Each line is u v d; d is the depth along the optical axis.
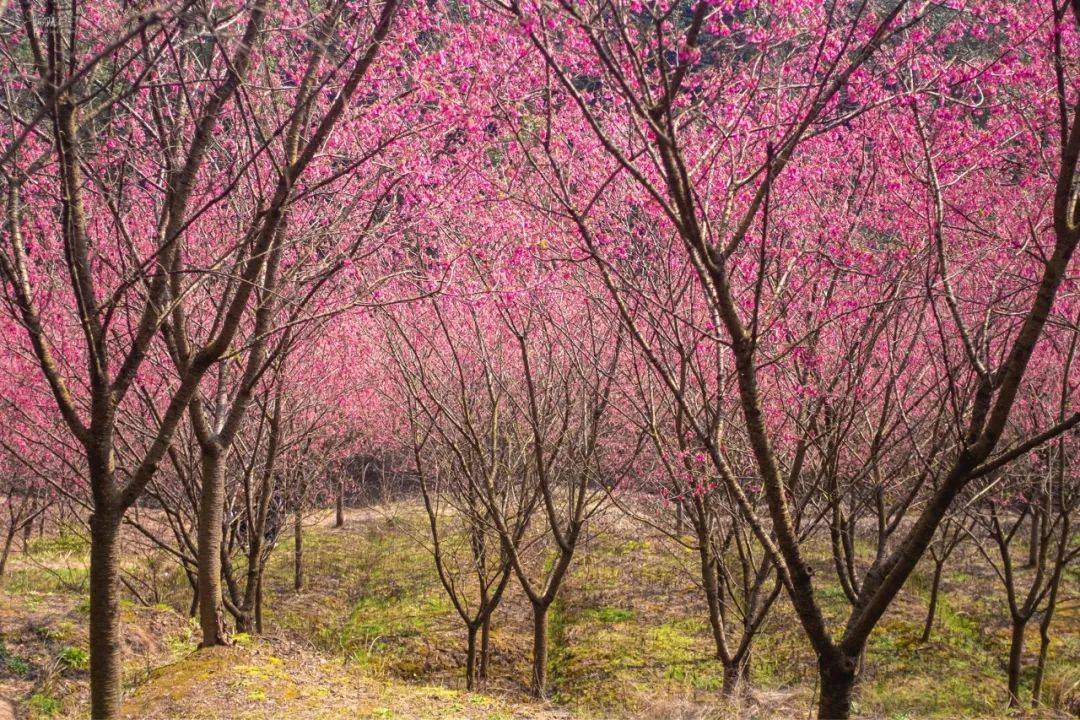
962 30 6.14
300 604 16.92
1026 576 18.25
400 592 17.55
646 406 9.20
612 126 7.77
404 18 6.12
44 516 18.78
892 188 6.73
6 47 6.16
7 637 9.18
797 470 8.70
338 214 8.77
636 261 8.66
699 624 15.48
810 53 6.39
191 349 9.45
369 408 15.31
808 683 12.63
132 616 10.62
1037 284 7.86
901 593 17.33
